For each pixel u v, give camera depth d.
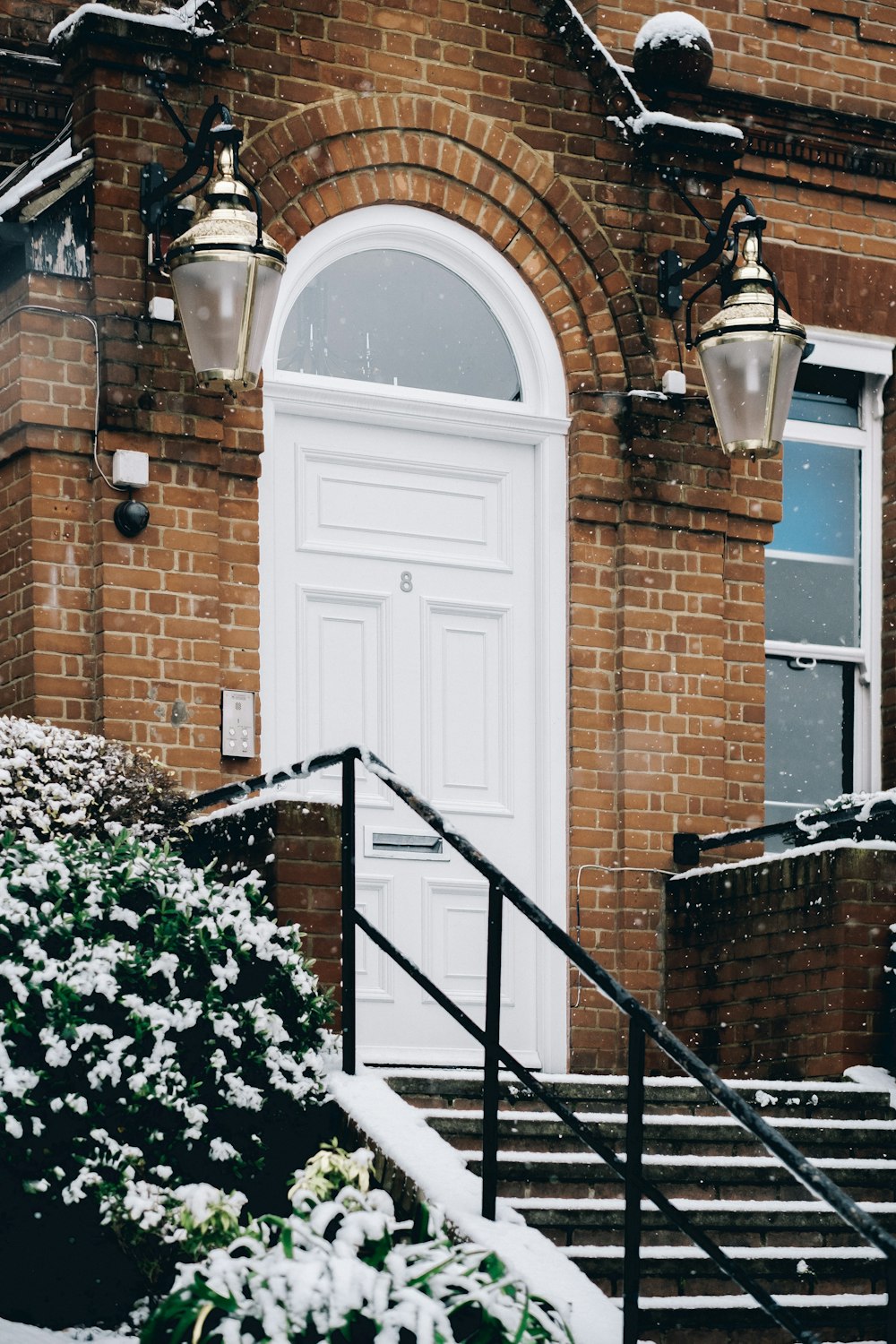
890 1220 7.53
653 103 10.41
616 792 9.79
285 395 9.38
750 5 11.30
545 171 9.97
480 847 9.58
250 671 9.09
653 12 10.97
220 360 8.26
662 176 10.24
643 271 10.13
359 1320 5.75
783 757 10.97
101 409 8.81
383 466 9.62
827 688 11.16
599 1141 6.10
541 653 9.80
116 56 9.05
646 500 9.95
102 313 8.87
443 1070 8.05
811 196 11.25
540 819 9.69
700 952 9.46
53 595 8.70
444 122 9.77
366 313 9.79
